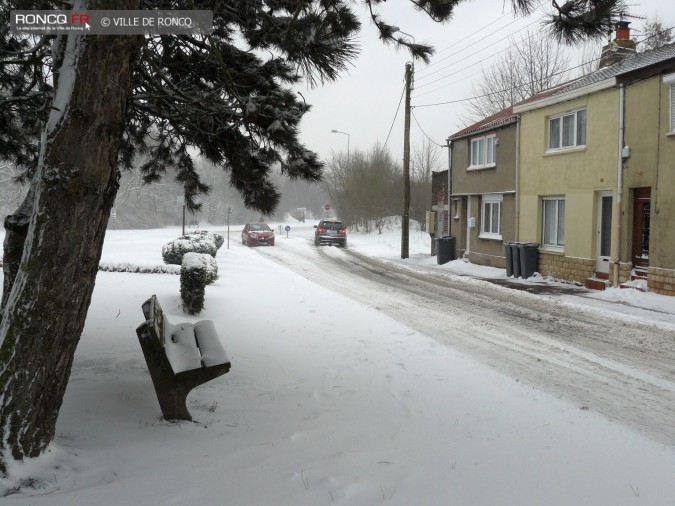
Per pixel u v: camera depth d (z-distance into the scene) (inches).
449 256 915.4
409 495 137.7
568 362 307.0
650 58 562.6
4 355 131.0
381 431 189.0
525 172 730.2
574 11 201.5
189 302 399.5
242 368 270.4
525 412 221.8
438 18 223.5
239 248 1192.8
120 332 331.0
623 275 562.3
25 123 307.9
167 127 304.3
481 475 155.1
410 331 376.8
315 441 173.9
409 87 1031.6
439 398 236.8
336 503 130.0
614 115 572.4
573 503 141.5
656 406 234.8
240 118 251.1
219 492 131.4
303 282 622.5
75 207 132.7
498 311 469.7
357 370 279.0
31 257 131.9
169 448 157.4
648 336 374.9
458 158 922.7
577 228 634.8
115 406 194.2
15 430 130.4
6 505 117.8
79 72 131.3
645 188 544.1
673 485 156.9
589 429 203.8
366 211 1801.2
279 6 244.2
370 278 705.6
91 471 138.8
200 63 268.5
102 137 134.5
